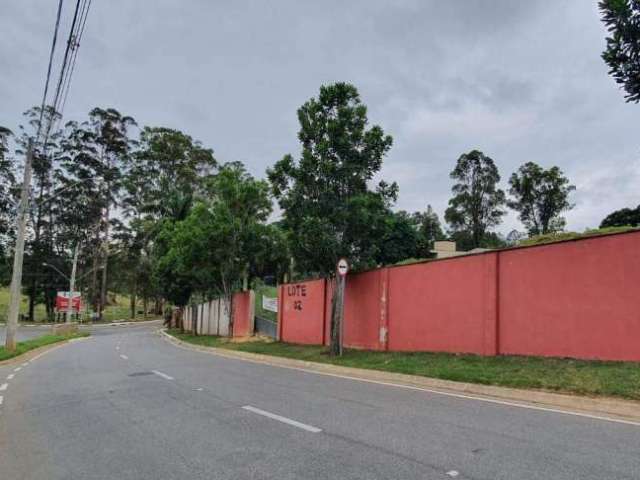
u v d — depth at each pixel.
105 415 8.27
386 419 7.33
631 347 9.70
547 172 55.66
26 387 11.84
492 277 12.64
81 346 27.89
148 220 57.91
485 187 61.09
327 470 5.10
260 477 4.96
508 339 12.16
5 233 62.22
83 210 62.22
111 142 62.12
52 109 16.20
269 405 8.67
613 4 6.90
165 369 14.85
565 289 11.01
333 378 12.38
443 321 14.04
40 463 5.73
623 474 4.77
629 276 9.87
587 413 7.60
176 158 60.12
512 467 5.02
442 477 4.79
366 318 17.25
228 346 23.88
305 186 16.77
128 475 5.21
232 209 26.44
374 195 17.06
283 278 35.03
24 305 83.44
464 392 9.87
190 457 5.74
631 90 7.12
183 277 37.38
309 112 16.91
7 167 60.81
